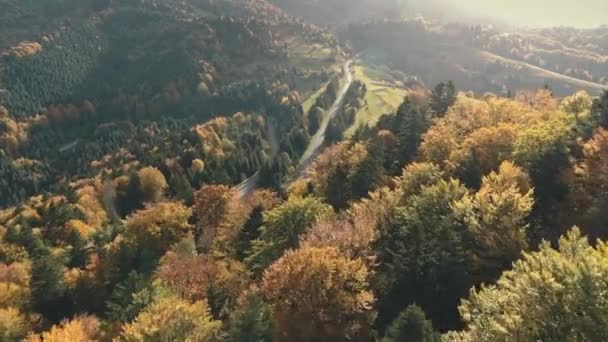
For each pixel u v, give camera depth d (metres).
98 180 168.62
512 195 55.75
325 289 50.59
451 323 50.88
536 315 29.67
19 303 82.56
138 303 61.19
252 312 48.84
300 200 80.00
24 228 111.38
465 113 114.06
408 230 57.81
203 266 71.81
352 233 61.38
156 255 91.25
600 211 56.59
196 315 51.28
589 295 28.30
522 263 34.56
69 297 88.38
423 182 76.75
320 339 49.62
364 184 96.06
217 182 157.00
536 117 95.00
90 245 111.38
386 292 54.78
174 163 173.12
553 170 67.00
